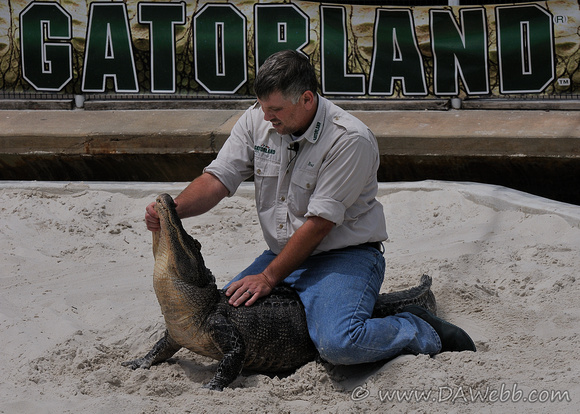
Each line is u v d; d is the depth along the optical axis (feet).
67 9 61.05
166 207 24.90
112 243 43.52
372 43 59.62
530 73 58.59
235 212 48.01
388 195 49.49
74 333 30.14
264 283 26.96
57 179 57.67
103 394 25.18
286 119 25.94
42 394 25.08
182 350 29.81
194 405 23.90
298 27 59.82
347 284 26.84
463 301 33.22
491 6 58.39
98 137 55.16
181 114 59.82
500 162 52.65
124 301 34.78
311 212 26.35
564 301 32.91
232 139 28.91
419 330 27.37
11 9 61.16
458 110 59.62
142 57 61.36
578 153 50.80
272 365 27.12
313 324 26.78
